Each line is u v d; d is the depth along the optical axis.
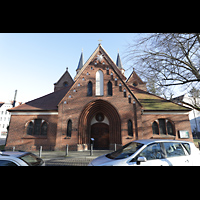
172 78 10.28
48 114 17.00
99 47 21.50
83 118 16.83
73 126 16.05
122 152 4.96
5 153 4.40
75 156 11.75
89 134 17.05
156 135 16.72
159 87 10.81
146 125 16.98
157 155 4.49
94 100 16.84
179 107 18.00
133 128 15.98
